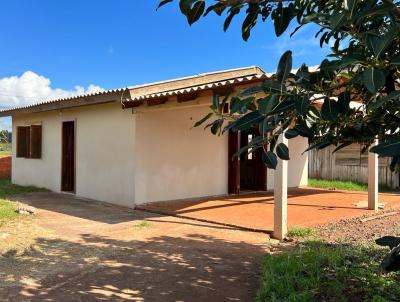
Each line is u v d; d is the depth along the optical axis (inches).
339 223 305.4
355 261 194.5
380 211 360.5
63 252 220.1
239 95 68.6
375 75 50.9
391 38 54.0
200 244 242.8
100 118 404.8
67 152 467.2
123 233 267.0
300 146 558.3
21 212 320.5
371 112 83.4
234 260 211.5
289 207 378.9
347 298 151.4
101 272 189.6
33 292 164.2
